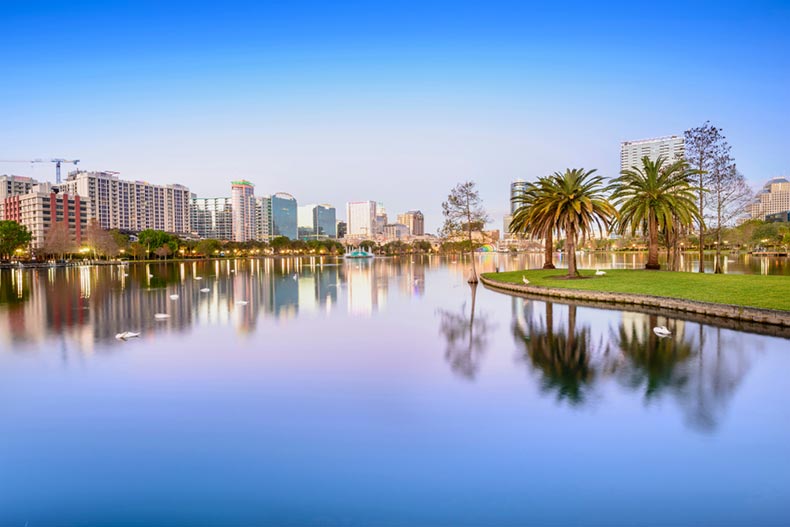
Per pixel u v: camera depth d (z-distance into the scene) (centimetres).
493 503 833
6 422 1191
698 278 3622
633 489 870
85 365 1695
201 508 832
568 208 4309
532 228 5306
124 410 1262
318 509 824
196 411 1251
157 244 16038
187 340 2119
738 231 10756
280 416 1210
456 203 5412
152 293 4338
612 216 4309
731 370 1575
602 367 1620
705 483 889
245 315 2881
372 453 1010
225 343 2052
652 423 1151
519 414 1209
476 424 1151
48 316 2875
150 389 1427
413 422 1164
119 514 821
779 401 1287
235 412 1241
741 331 2228
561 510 812
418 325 2484
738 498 842
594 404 1273
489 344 1997
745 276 3569
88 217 19938
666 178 4534
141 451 1034
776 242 13250
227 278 6575
